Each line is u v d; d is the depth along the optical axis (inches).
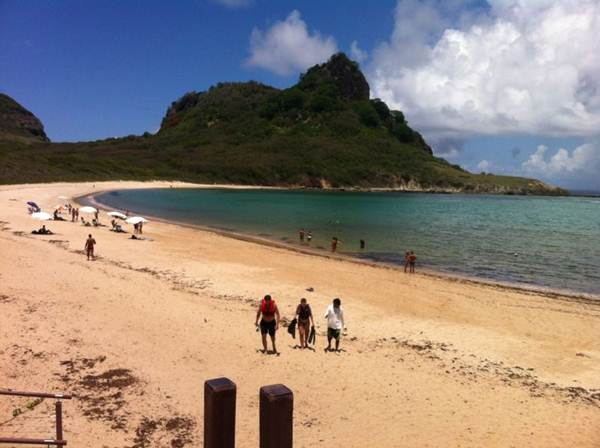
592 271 1159.0
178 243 1365.7
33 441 280.4
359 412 404.2
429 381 476.1
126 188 4603.8
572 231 2075.5
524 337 641.6
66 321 560.7
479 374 503.2
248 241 1504.7
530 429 387.9
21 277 741.3
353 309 747.4
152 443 333.4
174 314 639.1
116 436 339.0
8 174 3853.3
